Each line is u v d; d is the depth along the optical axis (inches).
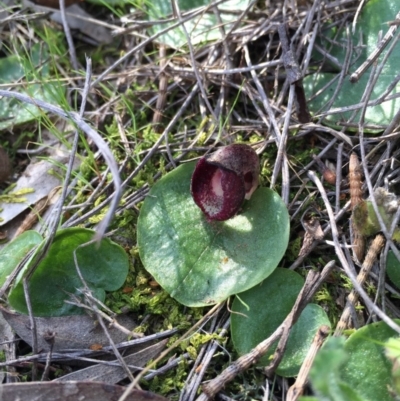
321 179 3.4
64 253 3.1
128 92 3.9
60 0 3.9
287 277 3.0
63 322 3.0
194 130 3.7
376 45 3.5
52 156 3.9
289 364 2.8
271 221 3.0
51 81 3.8
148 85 4.0
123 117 3.9
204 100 3.8
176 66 4.0
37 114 4.0
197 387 2.8
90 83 3.5
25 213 3.7
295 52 3.7
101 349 2.9
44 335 2.9
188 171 3.3
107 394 2.6
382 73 3.5
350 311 2.8
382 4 3.6
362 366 2.6
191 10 4.0
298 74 3.3
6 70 4.3
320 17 3.7
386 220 3.0
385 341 2.7
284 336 2.7
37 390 2.6
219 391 2.8
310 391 2.7
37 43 4.3
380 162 3.2
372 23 3.6
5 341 3.1
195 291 3.0
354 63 3.6
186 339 2.9
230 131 3.7
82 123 3.0
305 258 3.1
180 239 3.2
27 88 3.8
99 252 3.2
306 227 3.1
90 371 2.8
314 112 3.6
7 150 4.0
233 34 3.9
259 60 3.9
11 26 4.4
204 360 2.9
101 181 3.5
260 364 2.8
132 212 3.4
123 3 4.3
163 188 3.3
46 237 3.2
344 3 3.7
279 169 3.3
